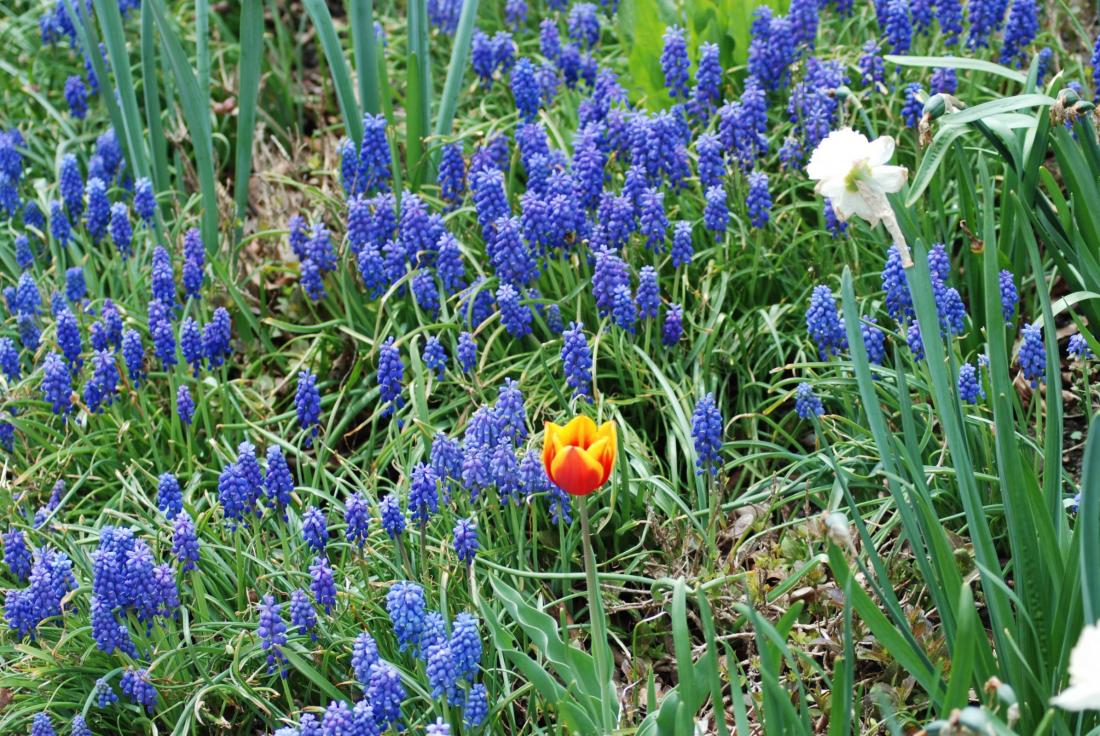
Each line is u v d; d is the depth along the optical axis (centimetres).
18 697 362
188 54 655
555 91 545
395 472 441
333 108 630
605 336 439
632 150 466
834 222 431
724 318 444
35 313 480
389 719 311
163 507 386
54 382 425
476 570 374
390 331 470
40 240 555
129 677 340
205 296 501
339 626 356
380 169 494
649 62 549
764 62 507
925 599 365
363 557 365
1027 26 488
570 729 292
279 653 339
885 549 379
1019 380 409
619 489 396
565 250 452
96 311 501
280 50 634
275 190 575
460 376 438
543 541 394
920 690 343
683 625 280
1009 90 501
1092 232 411
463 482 371
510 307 422
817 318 395
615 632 378
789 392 396
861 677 354
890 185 274
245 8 499
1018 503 290
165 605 356
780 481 400
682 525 390
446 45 631
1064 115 355
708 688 316
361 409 463
